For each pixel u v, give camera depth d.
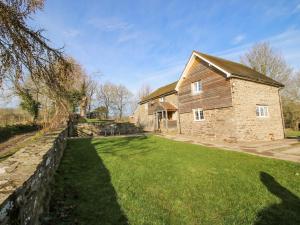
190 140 15.56
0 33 4.80
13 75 5.32
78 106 34.91
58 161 7.39
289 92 32.25
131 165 7.53
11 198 2.18
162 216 3.96
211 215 4.04
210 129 17.06
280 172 6.67
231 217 3.97
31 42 5.23
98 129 24.77
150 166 7.41
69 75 6.40
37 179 3.36
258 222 3.80
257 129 16.09
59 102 6.83
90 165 7.53
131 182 5.73
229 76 14.95
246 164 7.73
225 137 15.59
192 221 3.81
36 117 25.75
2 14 4.54
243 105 15.54
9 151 10.80
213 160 8.38
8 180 2.64
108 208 4.21
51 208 4.13
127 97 61.78
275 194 5.00
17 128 20.44
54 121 13.73
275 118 18.03
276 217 3.98
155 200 4.64
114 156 9.12
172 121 23.33
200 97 18.27
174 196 4.88
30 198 2.90
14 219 2.26
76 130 23.08
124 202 4.48
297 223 3.78
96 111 49.00
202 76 18.08
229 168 7.19
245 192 5.12
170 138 16.81
